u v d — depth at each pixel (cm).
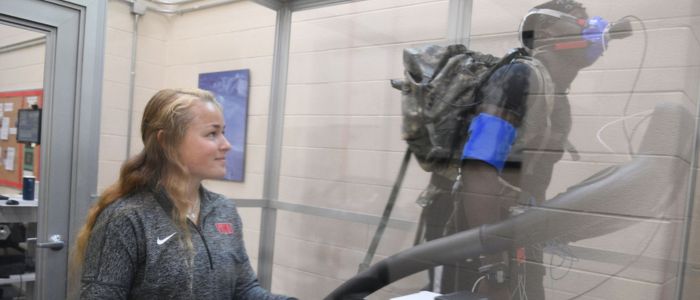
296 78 193
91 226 99
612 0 90
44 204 170
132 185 99
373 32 160
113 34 223
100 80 181
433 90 104
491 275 93
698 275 77
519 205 92
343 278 169
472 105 99
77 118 175
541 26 97
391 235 141
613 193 83
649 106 83
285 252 194
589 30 91
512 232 92
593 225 84
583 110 90
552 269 88
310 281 183
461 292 94
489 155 94
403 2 148
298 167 191
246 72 218
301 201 188
